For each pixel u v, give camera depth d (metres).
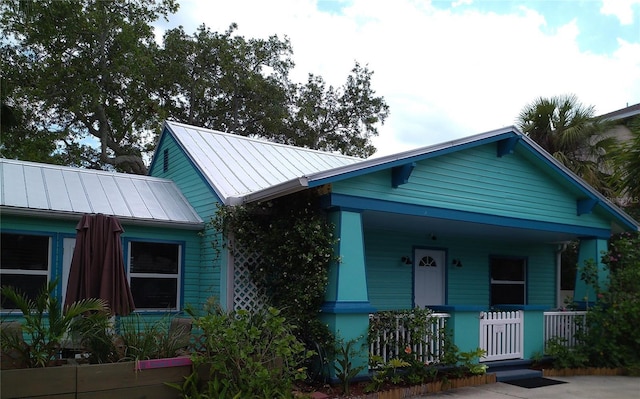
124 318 8.28
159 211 10.17
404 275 12.56
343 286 8.08
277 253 8.62
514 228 11.03
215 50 24.45
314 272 8.15
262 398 6.27
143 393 6.10
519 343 10.25
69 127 22.92
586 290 11.80
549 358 10.63
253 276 9.09
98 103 20.75
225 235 9.06
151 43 23.00
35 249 8.87
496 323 9.90
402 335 8.62
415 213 9.09
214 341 6.37
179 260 10.05
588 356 10.41
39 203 8.98
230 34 25.05
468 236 13.55
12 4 17.34
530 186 10.94
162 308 9.75
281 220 8.66
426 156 9.02
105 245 7.38
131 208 9.95
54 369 5.62
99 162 24.30
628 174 11.34
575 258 17.95
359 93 28.59
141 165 23.22
